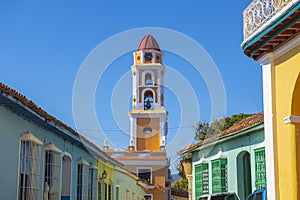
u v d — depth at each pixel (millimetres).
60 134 13891
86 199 17156
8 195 11133
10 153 11219
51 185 13773
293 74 9359
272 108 10062
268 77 10172
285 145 9625
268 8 9359
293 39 9172
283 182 9672
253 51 10289
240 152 16312
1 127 10742
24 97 11352
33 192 12500
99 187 18906
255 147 15156
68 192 15516
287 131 9547
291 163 9383
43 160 13242
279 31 9047
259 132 14930
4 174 10930
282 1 8938
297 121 9438
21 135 11781
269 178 10094
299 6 8094
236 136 16109
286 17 8531
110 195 20875
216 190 17781
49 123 12414
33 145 12523
